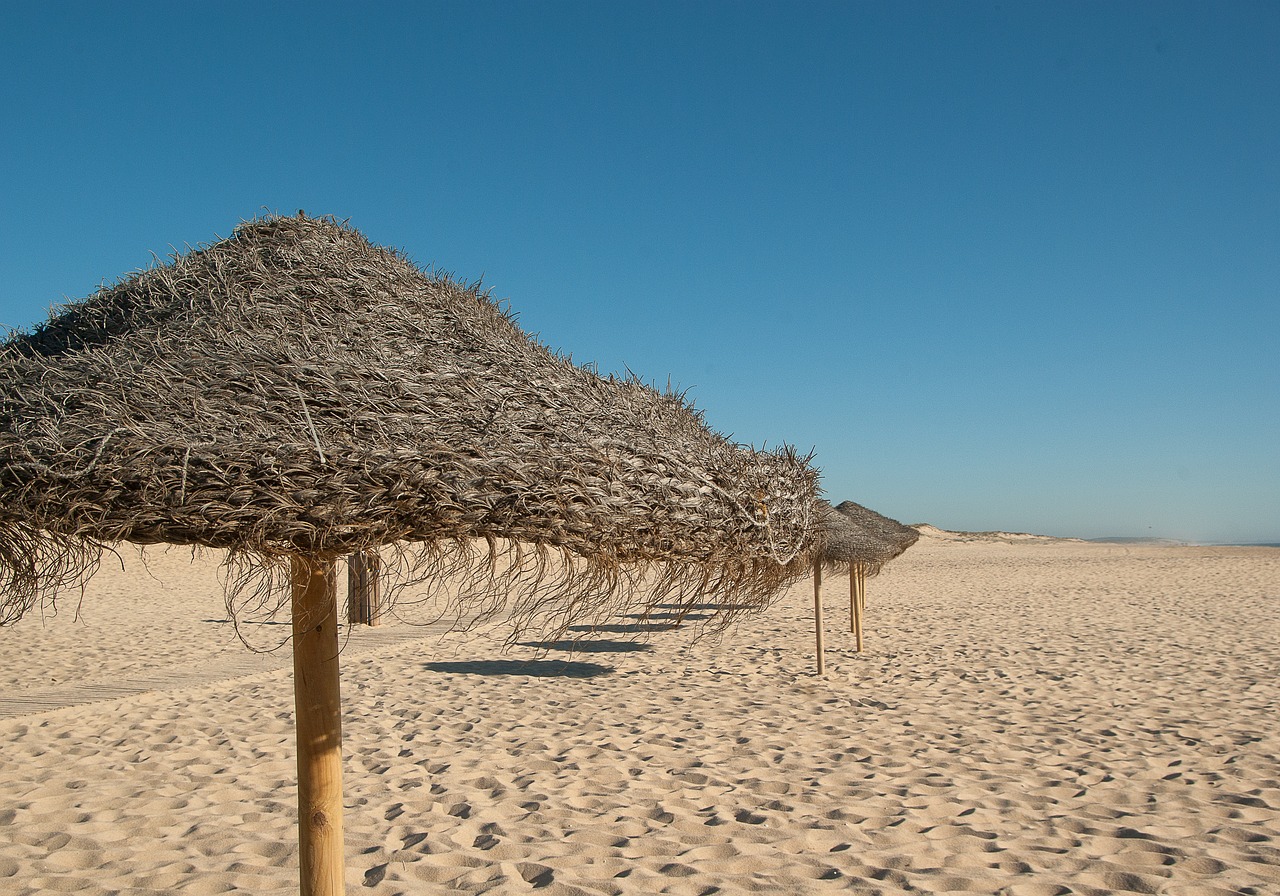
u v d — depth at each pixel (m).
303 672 2.45
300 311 2.49
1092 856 4.24
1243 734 6.59
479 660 10.45
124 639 12.15
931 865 4.14
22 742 6.48
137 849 4.29
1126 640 11.86
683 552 2.34
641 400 3.02
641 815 4.88
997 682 8.92
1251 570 27.22
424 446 1.98
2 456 1.81
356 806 5.03
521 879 3.98
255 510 1.79
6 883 3.87
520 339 3.02
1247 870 4.05
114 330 2.62
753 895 3.80
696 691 8.55
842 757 6.07
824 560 9.33
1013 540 73.62
